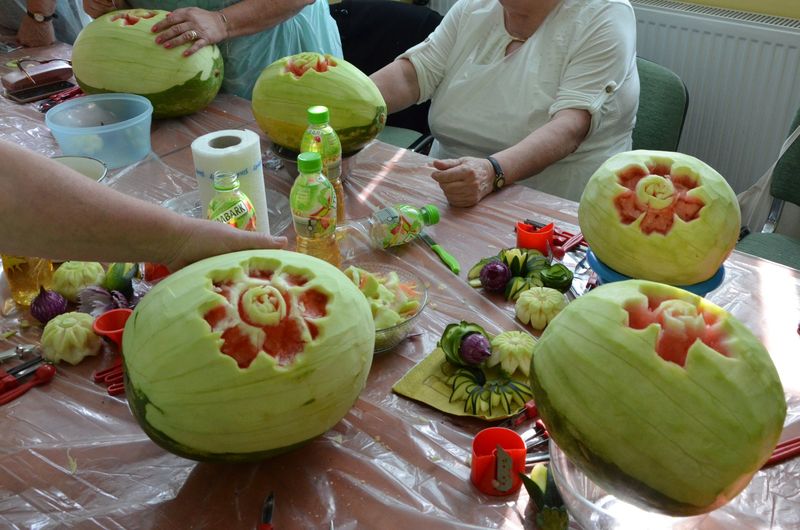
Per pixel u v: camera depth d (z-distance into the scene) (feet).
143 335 2.49
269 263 2.72
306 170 3.62
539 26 5.83
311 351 2.45
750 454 2.13
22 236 2.77
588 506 2.47
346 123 4.81
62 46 7.65
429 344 3.38
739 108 7.80
